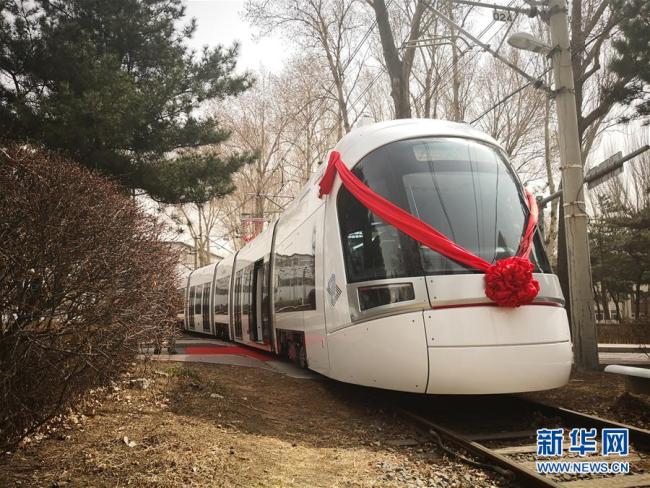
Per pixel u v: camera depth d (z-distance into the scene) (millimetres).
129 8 15445
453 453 5699
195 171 14758
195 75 15852
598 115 13969
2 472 4484
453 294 6703
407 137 7957
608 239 28719
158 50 16062
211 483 4426
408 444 6195
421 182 7484
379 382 7160
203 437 5641
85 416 6160
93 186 5613
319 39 24078
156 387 7855
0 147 5473
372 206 7527
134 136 14273
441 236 6996
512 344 6590
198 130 15539
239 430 6242
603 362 13016
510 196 7754
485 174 7781
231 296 19188
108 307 5324
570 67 10703
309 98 30656
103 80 13422
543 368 6691
